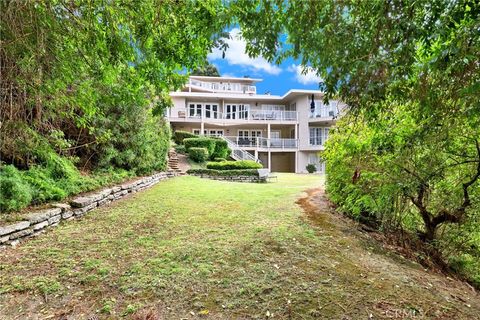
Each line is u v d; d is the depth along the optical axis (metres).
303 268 3.01
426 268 3.70
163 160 11.59
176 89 3.88
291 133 24.27
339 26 2.10
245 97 22.88
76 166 7.06
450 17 1.73
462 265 4.41
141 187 8.10
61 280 2.70
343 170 5.43
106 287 2.61
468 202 4.15
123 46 3.00
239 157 19.50
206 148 16.20
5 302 2.37
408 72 1.97
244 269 2.96
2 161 4.74
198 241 3.75
